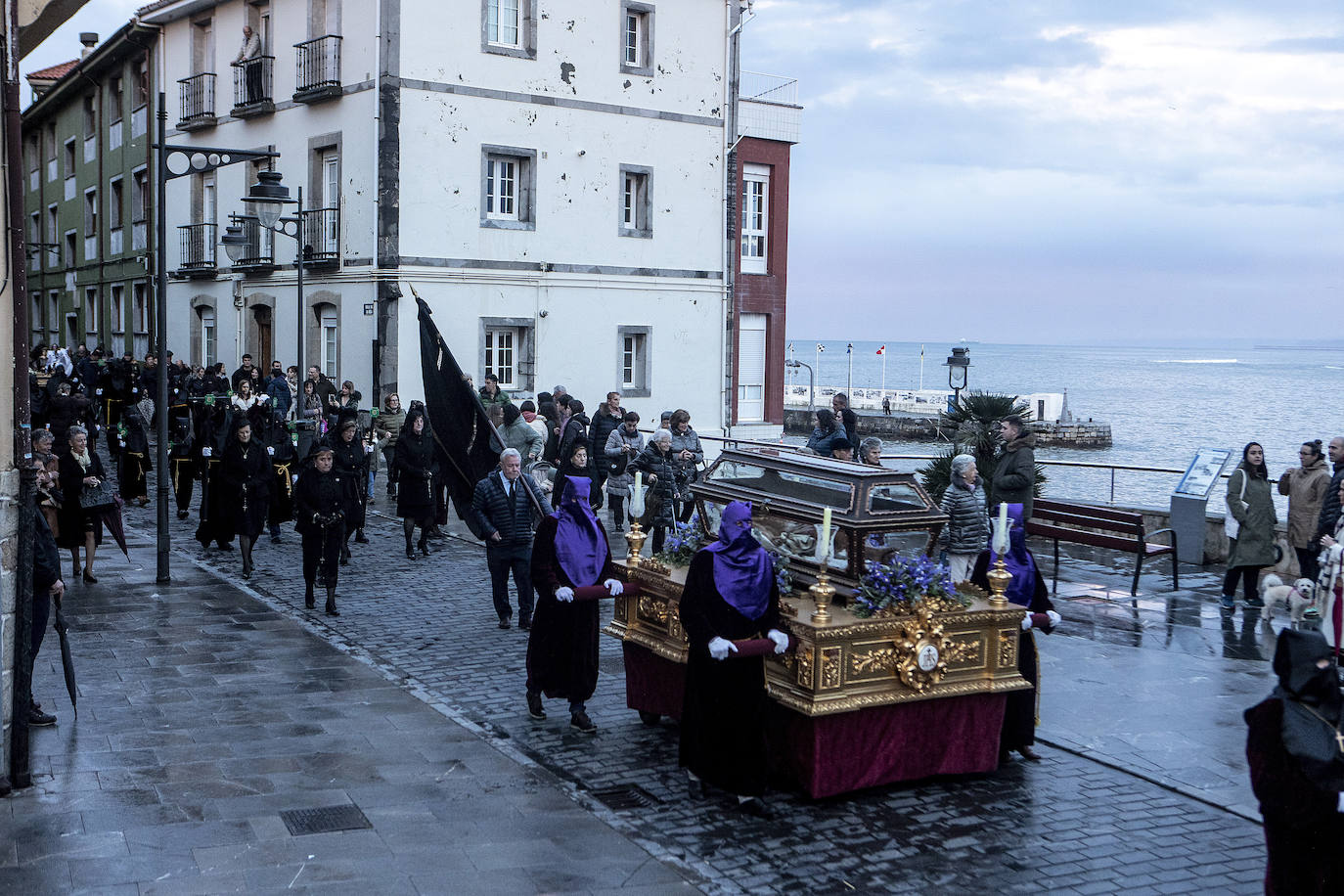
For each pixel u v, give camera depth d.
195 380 25.70
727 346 30.31
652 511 15.49
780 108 31.80
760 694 7.21
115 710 8.96
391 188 24.81
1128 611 12.95
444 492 18.08
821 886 6.27
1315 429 82.31
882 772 7.52
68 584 13.59
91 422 25.44
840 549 7.91
